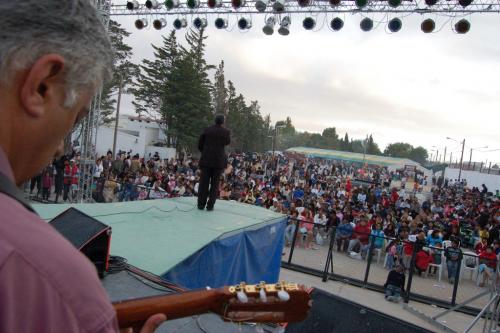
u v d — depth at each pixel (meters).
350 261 12.61
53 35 0.72
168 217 6.13
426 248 11.58
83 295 0.63
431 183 50.34
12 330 0.56
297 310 1.38
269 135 85.94
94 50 0.79
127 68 40.19
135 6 11.63
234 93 62.25
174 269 4.10
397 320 3.54
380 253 12.55
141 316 1.25
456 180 50.75
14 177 0.78
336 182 31.78
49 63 0.73
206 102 43.12
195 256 4.57
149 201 7.48
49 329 0.58
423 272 11.78
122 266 3.52
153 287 3.21
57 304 0.59
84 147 11.60
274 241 7.74
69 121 0.82
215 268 5.20
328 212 15.55
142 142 36.62
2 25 0.68
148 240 4.73
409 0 9.21
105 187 15.25
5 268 0.57
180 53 41.22
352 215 15.48
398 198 23.80
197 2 10.92
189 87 40.72
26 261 0.59
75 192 14.58
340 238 13.09
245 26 10.84
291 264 12.15
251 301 1.33
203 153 7.18
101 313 0.64
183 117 40.16
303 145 113.81
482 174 48.16
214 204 7.90
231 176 23.11
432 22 9.31
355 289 11.07
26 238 0.61
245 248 6.23
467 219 20.08
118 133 36.25
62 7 0.74
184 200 8.18
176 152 40.00
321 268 11.99
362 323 3.55
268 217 7.58
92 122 11.69
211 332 2.61
